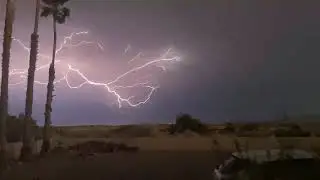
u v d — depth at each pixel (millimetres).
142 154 35438
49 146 34188
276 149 12828
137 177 18406
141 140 44625
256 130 41906
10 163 26062
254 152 12375
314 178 11188
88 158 30500
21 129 34688
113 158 30578
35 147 33938
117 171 20938
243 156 12219
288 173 11328
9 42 25062
